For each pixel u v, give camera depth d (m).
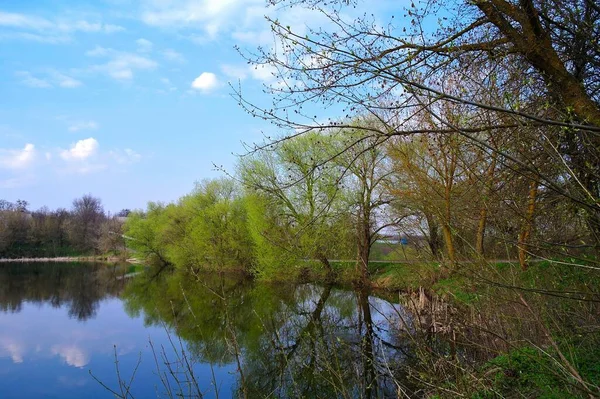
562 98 3.82
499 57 4.27
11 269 55.16
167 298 27.05
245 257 35.91
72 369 13.20
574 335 4.88
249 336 14.83
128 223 63.81
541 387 4.81
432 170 9.60
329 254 21.33
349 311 15.16
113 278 42.16
